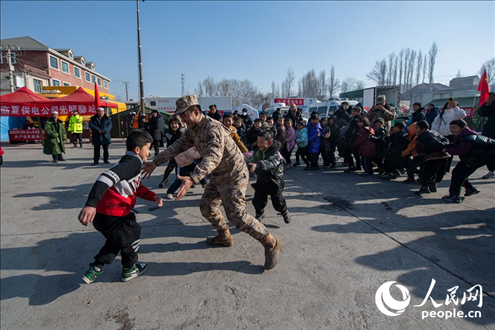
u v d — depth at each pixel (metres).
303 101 24.22
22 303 2.55
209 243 3.47
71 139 15.54
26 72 29.47
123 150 12.46
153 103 26.00
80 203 5.23
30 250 3.51
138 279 2.82
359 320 2.24
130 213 2.68
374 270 2.89
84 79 43.34
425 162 5.12
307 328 2.18
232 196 2.81
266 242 2.84
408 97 61.22
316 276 2.81
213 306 2.43
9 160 9.91
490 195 5.10
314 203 4.92
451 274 2.79
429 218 4.14
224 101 25.62
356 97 19.58
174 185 5.24
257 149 3.96
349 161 7.34
